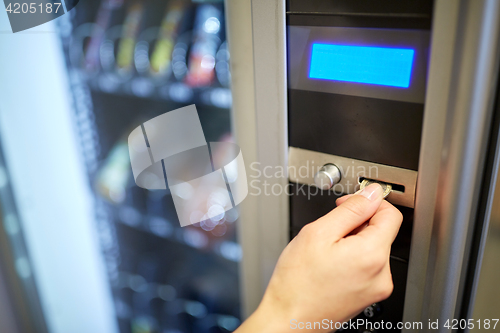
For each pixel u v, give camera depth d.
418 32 0.44
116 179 1.28
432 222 0.51
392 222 0.51
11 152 1.17
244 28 0.57
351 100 0.52
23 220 1.23
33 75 1.15
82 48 1.17
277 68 0.55
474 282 0.54
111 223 1.43
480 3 0.40
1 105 1.12
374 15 0.46
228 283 1.27
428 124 0.46
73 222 1.34
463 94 0.43
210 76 0.97
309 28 0.52
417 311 0.57
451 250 0.51
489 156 0.48
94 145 1.32
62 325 1.39
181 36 1.08
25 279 1.28
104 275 1.46
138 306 1.45
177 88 0.93
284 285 0.53
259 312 0.54
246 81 0.59
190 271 1.34
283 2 0.52
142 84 1.01
